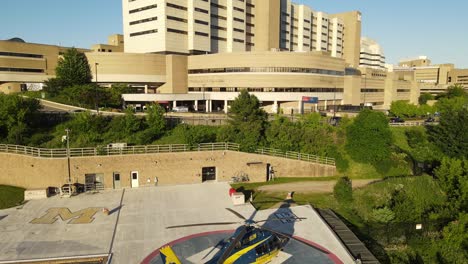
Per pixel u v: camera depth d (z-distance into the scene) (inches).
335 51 6545.3
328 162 1797.5
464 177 1512.1
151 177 1540.4
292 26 5615.2
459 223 1248.8
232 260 759.1
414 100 5575.8
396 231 1244.5
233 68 3838.6
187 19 4114.2
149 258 916.0
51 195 1396.4
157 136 1843.0
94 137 1705.2
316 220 1167.6
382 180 1679.4
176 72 3993.6
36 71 4047.7
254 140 1724.9
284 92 3818.9
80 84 3383.4
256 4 4813.0
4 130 1728.6
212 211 1237.7
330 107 4180.6
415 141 2076.8
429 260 1130.7
